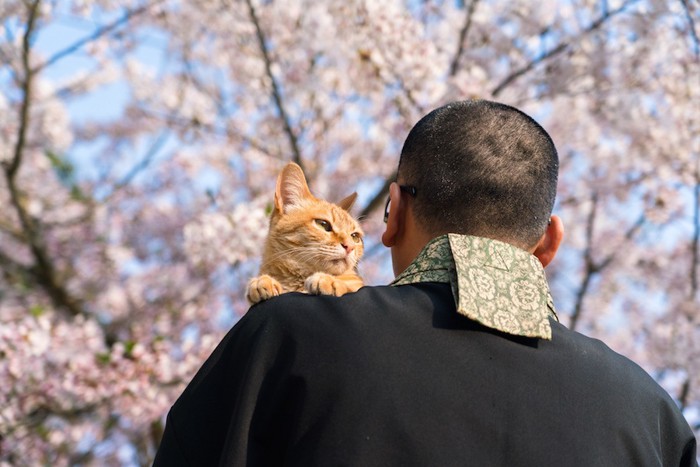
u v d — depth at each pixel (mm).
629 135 8148
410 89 6793
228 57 8445
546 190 1850
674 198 8719
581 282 9883
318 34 6711
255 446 1593
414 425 1524
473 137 1844
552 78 7707
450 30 7867
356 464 1499
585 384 1649
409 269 1769
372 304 1651
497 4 7836
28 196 9773
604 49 7641
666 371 8766
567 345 1699
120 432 7926
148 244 9789
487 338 1624
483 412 1554
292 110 8430
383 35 6641
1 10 8328
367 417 1528
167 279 8742
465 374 1579
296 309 1662
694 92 7879
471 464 1511
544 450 1551
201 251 6711
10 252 9609
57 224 9781
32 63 9227
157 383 6984
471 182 1809
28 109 8227
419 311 1637
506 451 1535
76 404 6961
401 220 1913
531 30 7707
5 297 9219
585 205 9477
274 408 1594
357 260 3404
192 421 1692
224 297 8695
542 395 1597
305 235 3246
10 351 6504
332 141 8820
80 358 6785
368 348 1579
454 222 1815
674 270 9438
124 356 7016
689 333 8414
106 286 9461
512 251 1722
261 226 6742
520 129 1873
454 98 6953
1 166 8961
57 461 7504
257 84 8125
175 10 8539
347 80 7277
